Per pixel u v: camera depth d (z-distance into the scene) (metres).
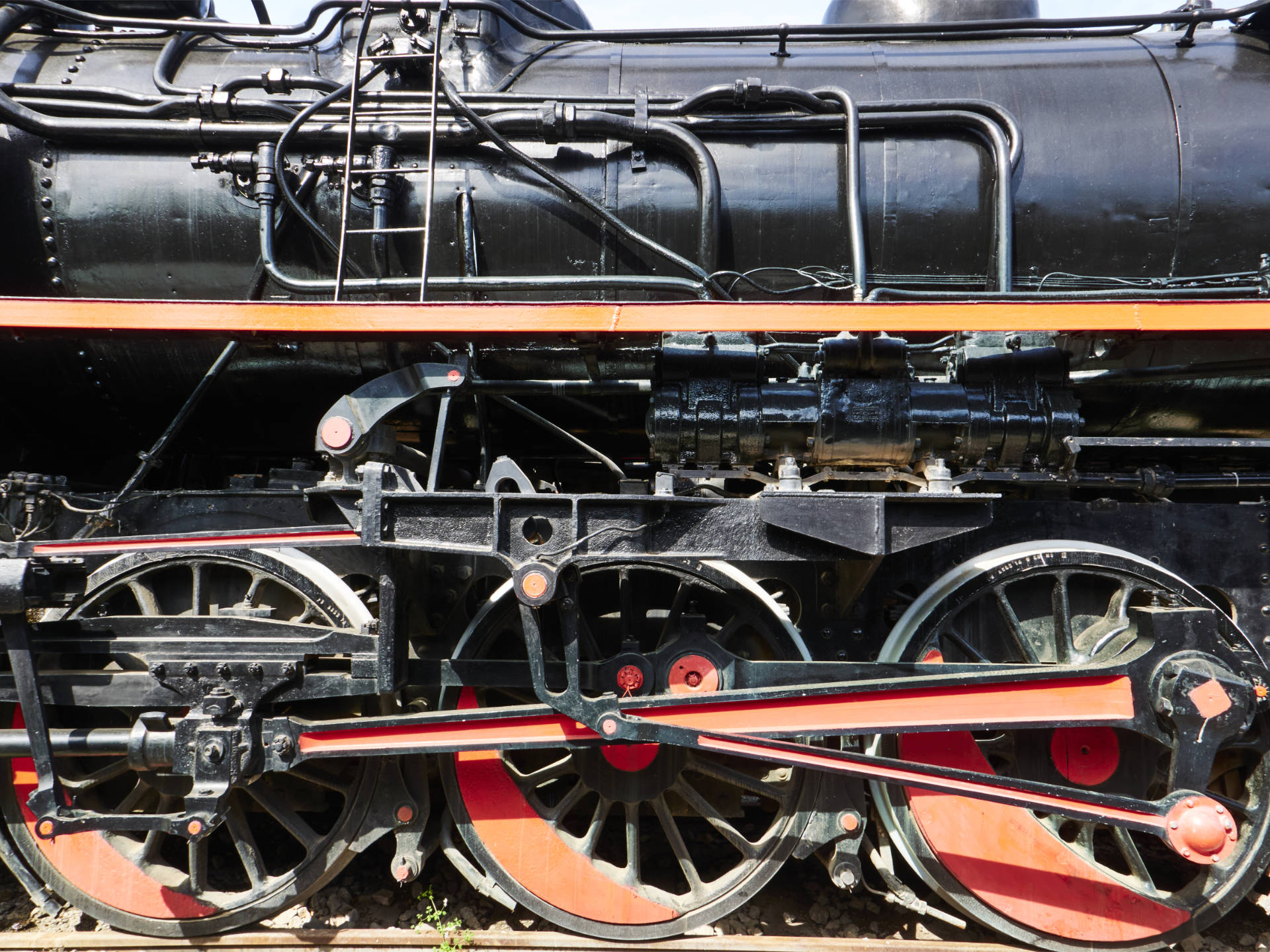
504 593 2.50
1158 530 2.59
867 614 2.62
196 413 3.23
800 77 3.16
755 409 2.41
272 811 2.55
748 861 2.52
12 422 3.24
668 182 2.93
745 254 2.94
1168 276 2.87
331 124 2.90
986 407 2.41
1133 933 2.49
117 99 2.95
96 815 2.24
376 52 3.08
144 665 2.55
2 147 2.88
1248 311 2.13
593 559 2.18
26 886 2.57
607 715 2.22
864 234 2.81
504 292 2.93
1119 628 2.50
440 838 2.58
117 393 3.13
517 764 2.79
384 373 3.04
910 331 2.13
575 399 3.02
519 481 2.31
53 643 2.32
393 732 2.33
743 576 2.55
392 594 2.25
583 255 2.95
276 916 2.71
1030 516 2.61
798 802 2.51
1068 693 2.30
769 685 2.42
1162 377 2.69
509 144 2.79
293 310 2.21
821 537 2.15
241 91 3.14
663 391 2.46
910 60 3.22
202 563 2.49
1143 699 2.28
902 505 2.22
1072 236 2.87
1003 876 2.51
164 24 3.12
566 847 2.53
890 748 2.55
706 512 2.23
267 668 2.30
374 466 2.22
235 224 2.91
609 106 2.98
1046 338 2.43
